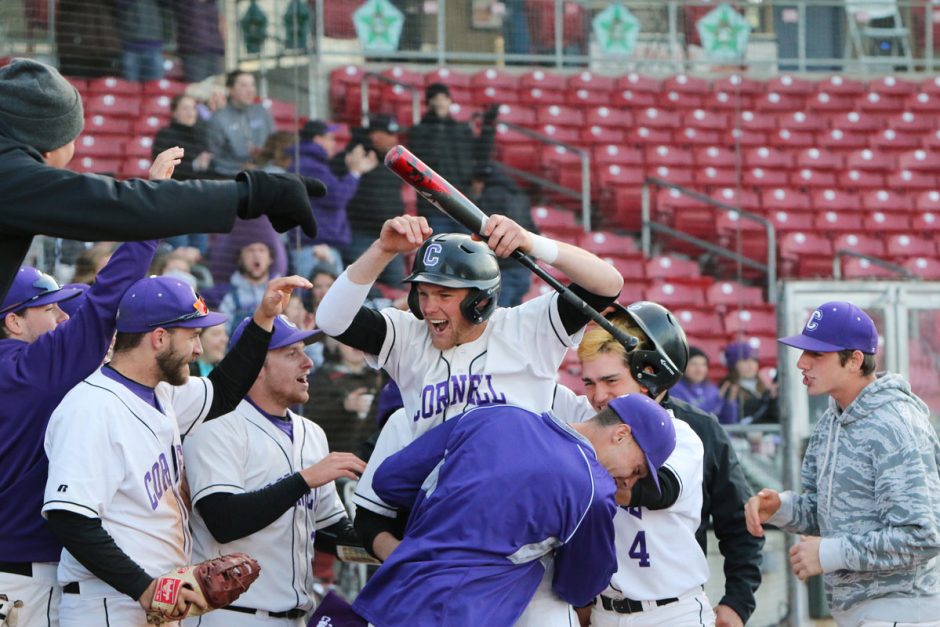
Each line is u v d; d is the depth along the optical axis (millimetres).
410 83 24984
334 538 10102
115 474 7719
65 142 6219
